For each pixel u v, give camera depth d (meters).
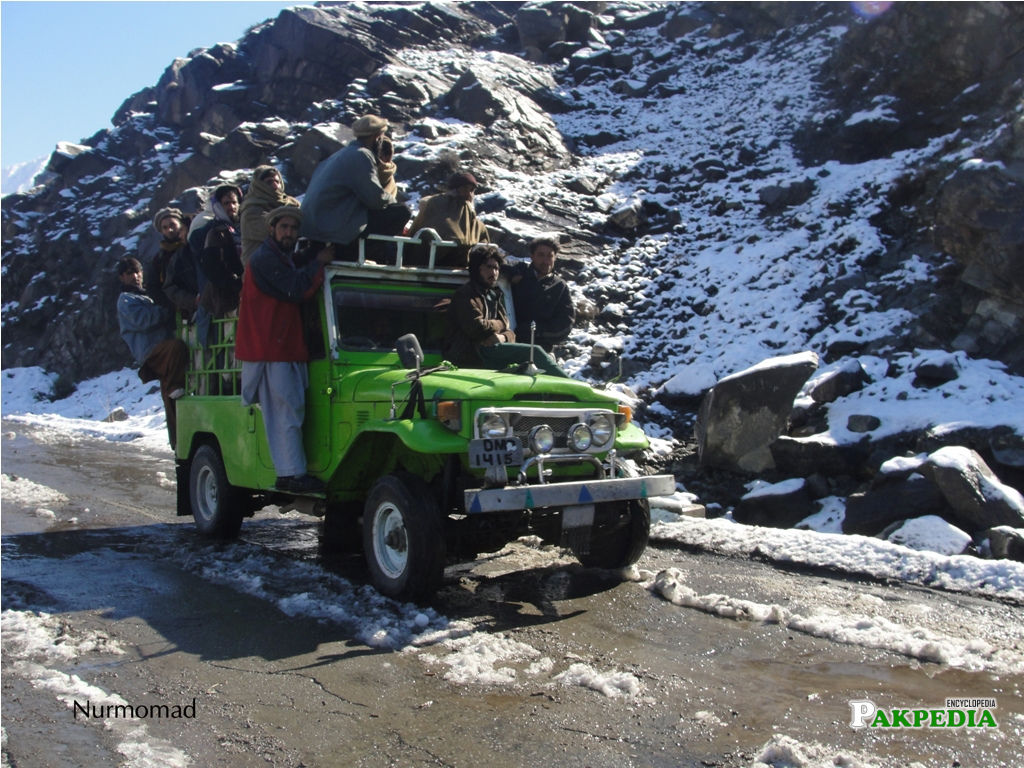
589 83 23.44
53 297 25.47
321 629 4.96
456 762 3.37
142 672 4.34
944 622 4.95
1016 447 7.71
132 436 15.92
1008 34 13.72
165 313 8.63
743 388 8.98
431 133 18.92
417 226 7.14
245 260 6.66
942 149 13.32
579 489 5.18
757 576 5.99
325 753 3.46
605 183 17.73
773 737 3.54
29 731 3.66
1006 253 9.27
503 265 6.96
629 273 14.60
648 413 10.80
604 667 4.33
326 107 22.08
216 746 3.52
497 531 5.41
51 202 29.39
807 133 16.61
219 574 6.18
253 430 6.62
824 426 9.05
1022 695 3.98
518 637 4.78
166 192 23.88
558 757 3.40
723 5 23.23
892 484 7.57
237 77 28.69
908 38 15.17
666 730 3.63
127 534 7.73
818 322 11.45
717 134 18.41
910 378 9.30
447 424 5.14
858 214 13.22
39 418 19.59
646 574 6.01
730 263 13.81
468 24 27.56
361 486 6.11
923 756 3.41
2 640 4.80
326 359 6.01
